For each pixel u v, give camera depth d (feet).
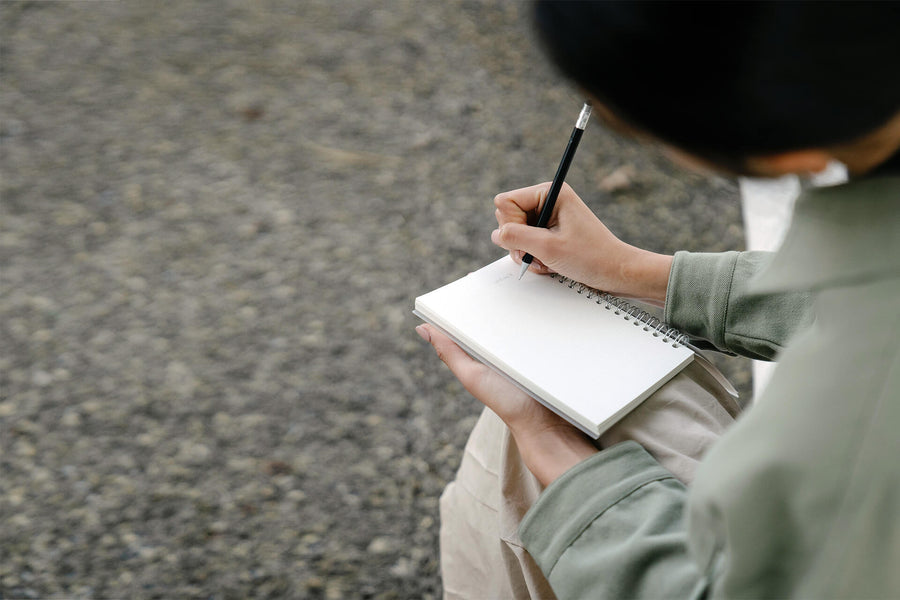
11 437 5.62
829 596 1.43
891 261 1.34
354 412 5.89
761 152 1.24
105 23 9.67
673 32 1.15
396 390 6.04
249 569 4.97
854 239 1.37
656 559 1.99
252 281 6.81
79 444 5.61
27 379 5.99
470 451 3.21
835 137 1.19
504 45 9.41
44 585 4.83
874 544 1.36
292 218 7.36
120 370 6.09
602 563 2.07
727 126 1.21
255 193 7.59
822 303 1.44
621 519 2.13
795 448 1.39
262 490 5.40
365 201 7.52
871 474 1.34
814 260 1.42
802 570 1.47
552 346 2.78
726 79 1.16
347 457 5.61
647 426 2.58
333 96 8.68
